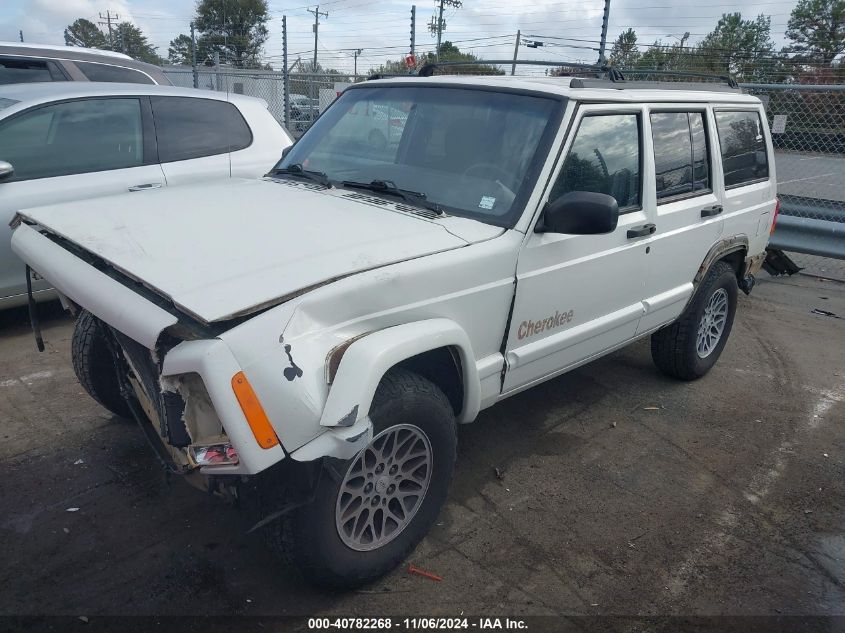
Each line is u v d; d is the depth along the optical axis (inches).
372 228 116.7
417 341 104.3
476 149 138.6
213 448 92.3
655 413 188.2
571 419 181.6
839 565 130.4
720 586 122.5
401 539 117.0
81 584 113.3
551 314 139.9
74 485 139.3
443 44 553.0
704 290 195.8
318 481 100.0
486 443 166.4
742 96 206.7
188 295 90.4
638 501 146.6
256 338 88.7
